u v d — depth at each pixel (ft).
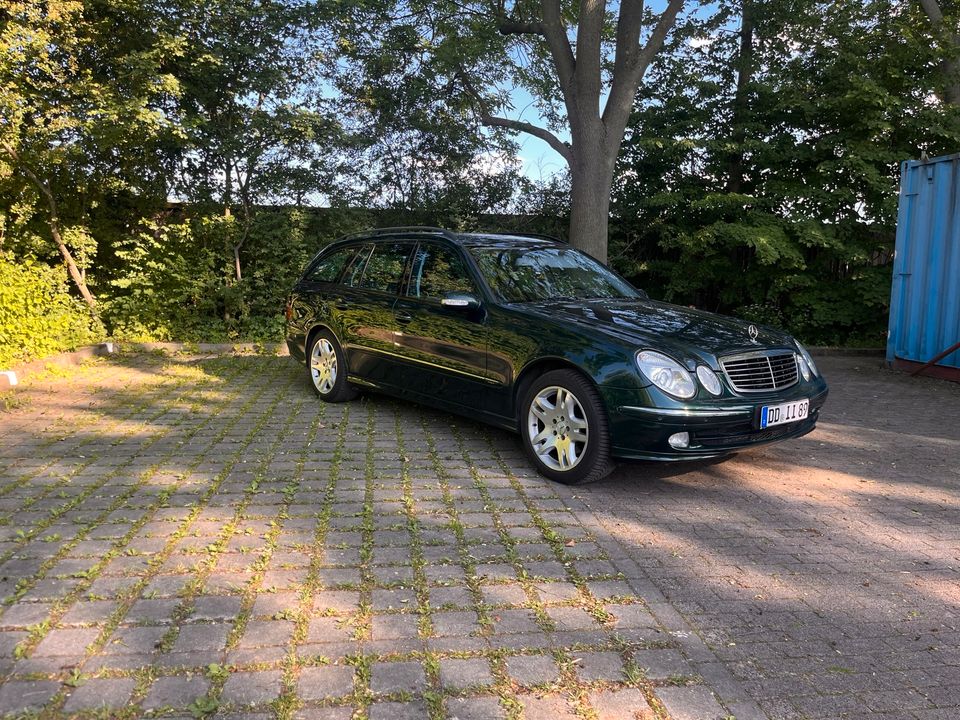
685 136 40.88
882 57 36.52
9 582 9.52
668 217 41.14
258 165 34.24
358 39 36.52
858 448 17.74
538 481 14.44
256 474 14.47
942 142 37.42
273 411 20.34
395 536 11.43
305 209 36.09
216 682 7.40
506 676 7.66
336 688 7.36
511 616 8.96
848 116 37.78
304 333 22.15
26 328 26.94
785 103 37.32
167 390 23.25
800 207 38.45
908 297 30.22
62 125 26.50
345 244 21.89
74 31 27.32
